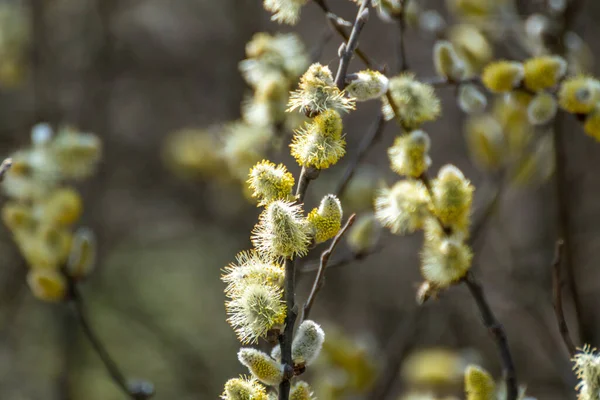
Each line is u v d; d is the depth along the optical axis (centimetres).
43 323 734
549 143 464
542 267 553
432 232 268
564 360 479
